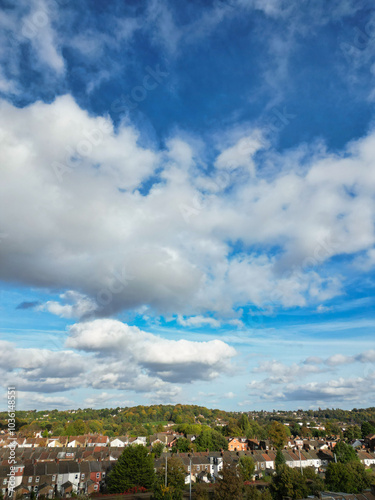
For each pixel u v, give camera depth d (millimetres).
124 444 164750
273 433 156500
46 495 83438
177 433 196875
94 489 87812
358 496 45812
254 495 53812
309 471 63094
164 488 65625
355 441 158625
